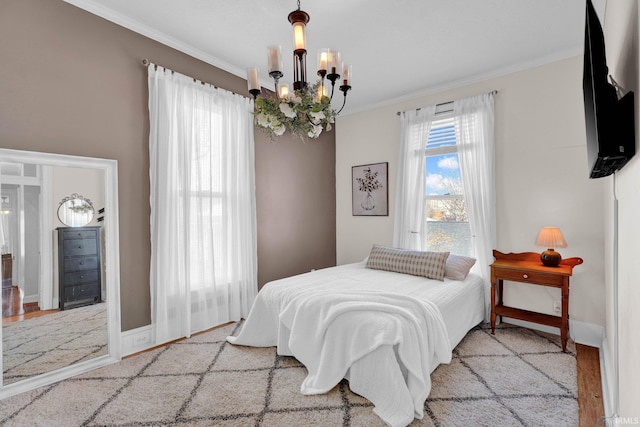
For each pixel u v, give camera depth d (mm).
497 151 3295
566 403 1887
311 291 2465
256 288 3463
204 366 2336
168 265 2723
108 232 2412
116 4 2336
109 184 2420
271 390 2025
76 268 2266
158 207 2664
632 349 1132
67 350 2203
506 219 3240
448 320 2451
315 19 2453
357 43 2791
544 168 3018
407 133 3871
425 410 1824
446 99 3666
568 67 2896
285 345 2426
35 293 2080
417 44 2807
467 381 2131
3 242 1975
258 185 3664
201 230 2955
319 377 2012
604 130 1085
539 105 3047
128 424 1709
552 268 2701
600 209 2734
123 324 2521
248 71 1886
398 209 3920
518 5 2287
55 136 2176
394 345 1861
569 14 2387
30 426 1696
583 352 2570
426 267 3043
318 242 4449
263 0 2252
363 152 4441
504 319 3268
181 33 2689
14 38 2010
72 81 2256
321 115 1855
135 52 2592
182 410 1826
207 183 3033
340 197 4719
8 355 1969
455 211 3619
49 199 2154
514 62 3115
